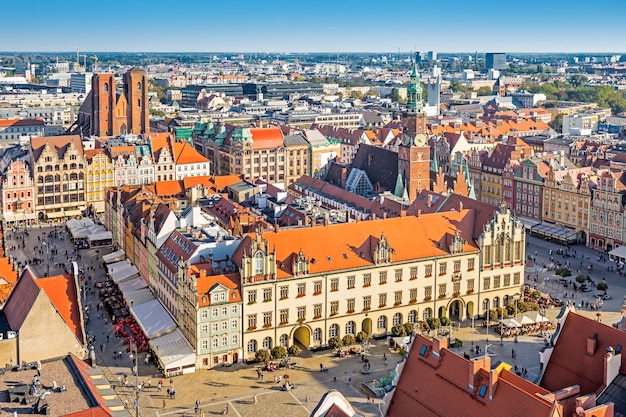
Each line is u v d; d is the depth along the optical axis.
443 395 106.50
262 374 161.62
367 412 143.88
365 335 174.00
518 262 196.88
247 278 164.75
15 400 96.19
